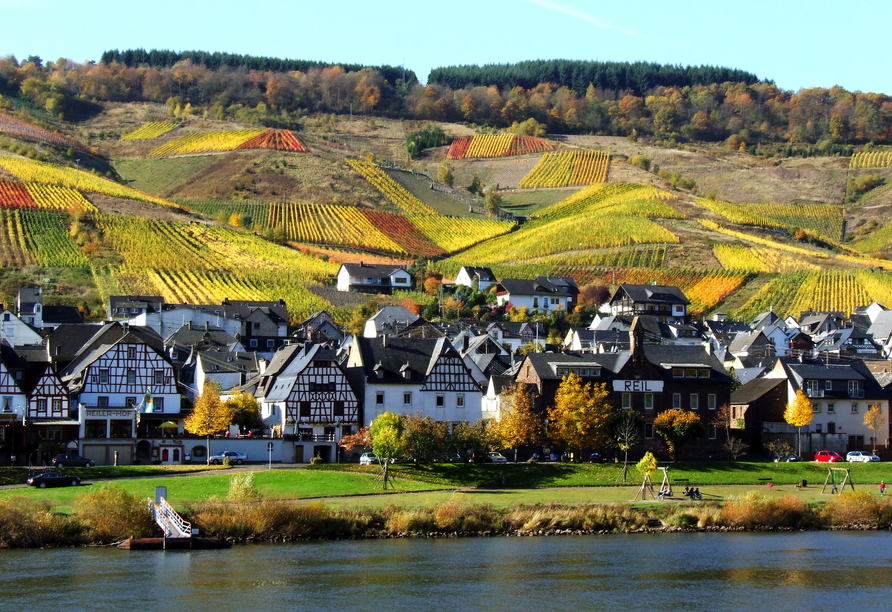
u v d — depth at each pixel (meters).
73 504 156.00
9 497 154.00
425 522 160.50
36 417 198.25
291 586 132.38
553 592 132.25
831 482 197.38
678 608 127.25
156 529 153.12
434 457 193.50
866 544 158.75
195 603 125.19
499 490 183.75
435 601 128.25
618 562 145.88
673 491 186.00
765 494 182.50
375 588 132.12
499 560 145.50
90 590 129.38
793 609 127.31
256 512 155.62
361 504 164.75
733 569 143.50
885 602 130.25
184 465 192.25
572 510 165.62
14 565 139.38
